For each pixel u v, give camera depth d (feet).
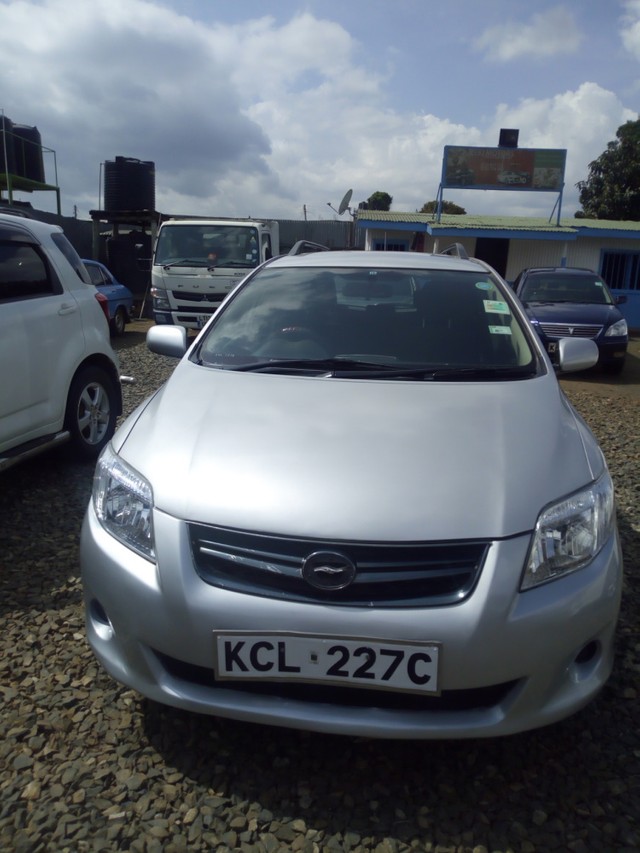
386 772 7.66
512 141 63.62
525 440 8.30
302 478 7.53
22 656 9.56
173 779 7.52
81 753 7.86
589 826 6.97
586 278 41.47
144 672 7.50
